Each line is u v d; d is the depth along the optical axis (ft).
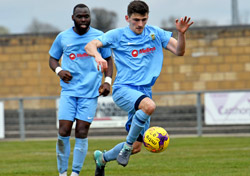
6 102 199.00
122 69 59.00
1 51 204.64
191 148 112.98
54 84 203.82
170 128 162.71
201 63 199.72
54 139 154.51
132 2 57.31
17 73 204.13
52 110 185.47
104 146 115.03
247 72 199.00
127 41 58.80
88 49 56.90
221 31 199.82
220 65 199.82
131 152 61.52
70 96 65.26
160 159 92.58
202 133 159.02
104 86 65.10
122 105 58.59
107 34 58.54
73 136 152.76
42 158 100.68
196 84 199.82
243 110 148.56
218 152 103.14
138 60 58.70
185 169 77.77
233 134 155.94
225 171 74.18
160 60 59.82
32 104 198.70
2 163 93.09
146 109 55.01
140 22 57.00
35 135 166.61
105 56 66.85
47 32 204.13
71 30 67.05
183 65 200.03
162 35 59.93
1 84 204.33
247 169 76.18
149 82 58.59
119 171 76.33
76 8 65.72
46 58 203.92
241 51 199.21
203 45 200.03
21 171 79.77
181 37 56.70
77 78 65.51
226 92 149.28
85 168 81.92
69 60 66.08
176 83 200.03
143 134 60.85
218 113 149.69
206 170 75.87
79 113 65.10
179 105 191.72
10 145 134.51
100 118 151.94
